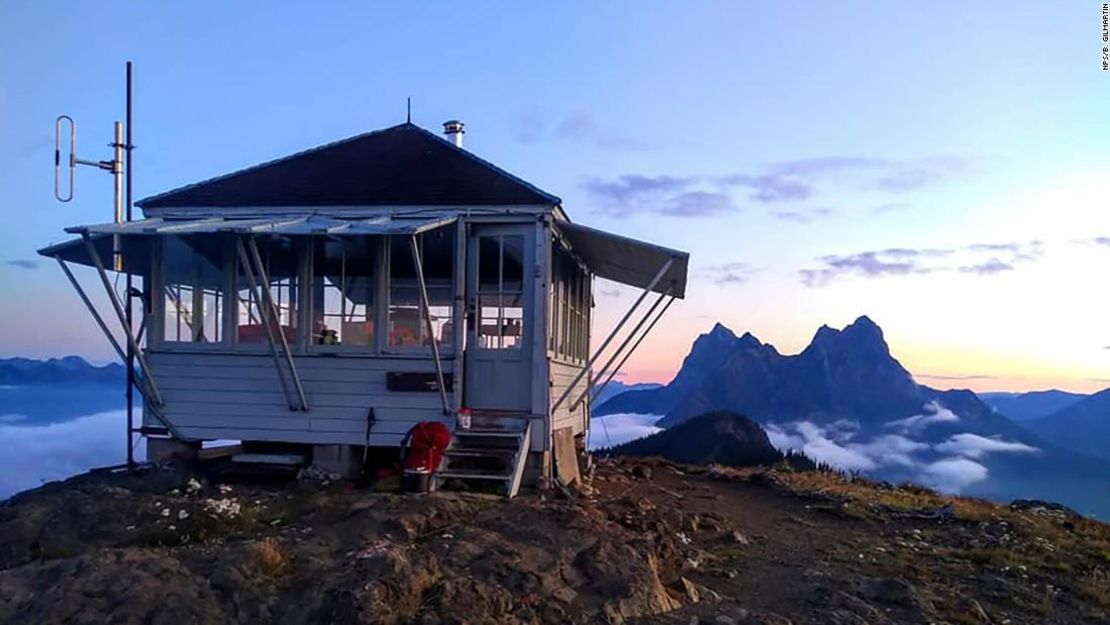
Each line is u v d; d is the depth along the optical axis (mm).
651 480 15836
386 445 11305
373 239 11523
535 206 11414
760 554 9859
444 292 11523
